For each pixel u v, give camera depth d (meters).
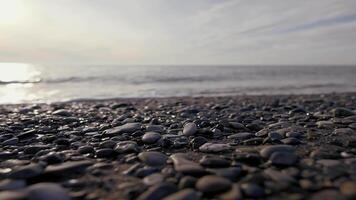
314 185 0.24
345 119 0.56
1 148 0.41
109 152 0.35
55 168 0.29
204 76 3.90
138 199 0.23
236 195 0.22
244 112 0.79
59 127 0.56
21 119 0.67
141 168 0.30
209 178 0.25
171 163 0.31
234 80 3.58
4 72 4.76
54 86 2.49
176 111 0.80
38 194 0.23
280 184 0.24
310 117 0.63
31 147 0.39
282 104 1.05
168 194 0.23
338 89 2.61
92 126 0.57
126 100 1.40
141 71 5.43
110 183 0.26
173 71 5.68
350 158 0.30
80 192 0.25
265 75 4.86
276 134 0.42
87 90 2.15
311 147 0.37
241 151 0.35
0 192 0.24
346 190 0.22
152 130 0.49
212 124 0.54
